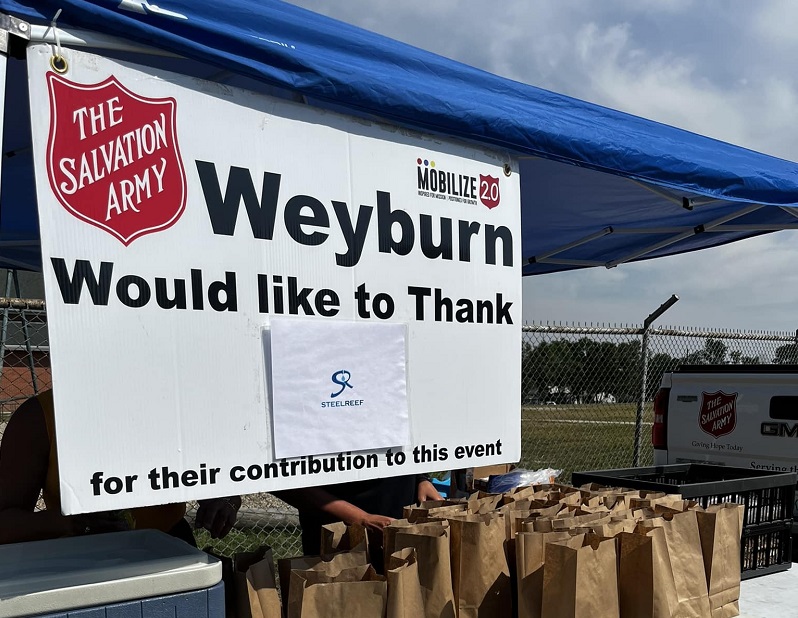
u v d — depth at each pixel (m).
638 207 3.99
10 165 3.26
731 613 2.10
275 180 1.71
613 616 1.69
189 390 1.54
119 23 1.44
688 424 6.03
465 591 1.70
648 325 6.71
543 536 1.71
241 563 1.64
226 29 1.59
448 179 2.07
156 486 1.49
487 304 2.14
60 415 1.37
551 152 2.20
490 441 2.11
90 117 1.45
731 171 2.62
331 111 1.83
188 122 1.58
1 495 1.81
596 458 8.11
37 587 1.30
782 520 2.96
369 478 1.83
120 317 1.46
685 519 2.03
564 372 6.87
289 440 1.68
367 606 1.50
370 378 1.84
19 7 1.35
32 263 5.39
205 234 1.59
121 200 1.48
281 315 1.70
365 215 1.88
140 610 1.35
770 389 5.48
